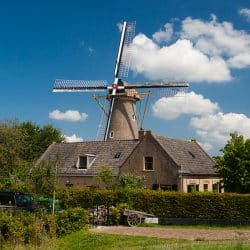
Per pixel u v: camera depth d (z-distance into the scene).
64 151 56.50
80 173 52.31
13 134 55.81
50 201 36.69
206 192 39.22
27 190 37.75
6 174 51.75
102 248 24.42
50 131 83.69
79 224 29.11
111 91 59.62
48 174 38.34
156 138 48.62
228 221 36.84
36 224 25.73
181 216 39.12
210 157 54.09
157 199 39.94
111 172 48.00
